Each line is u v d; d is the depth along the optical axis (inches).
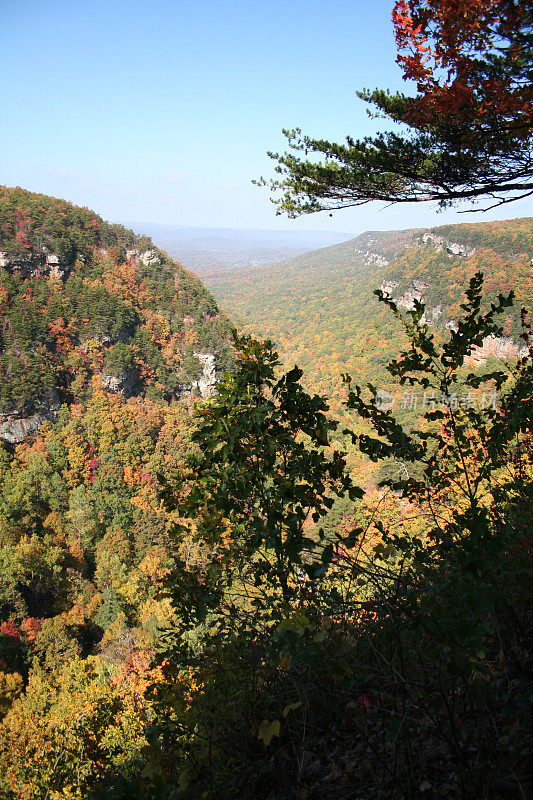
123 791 56.7
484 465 99.3
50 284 4239.7
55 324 3814.0
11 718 581.3
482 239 6127.0
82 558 1998.0
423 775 60.6
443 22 163.8
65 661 1301.7
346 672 75.4
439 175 229.9
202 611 96.2
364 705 69.1
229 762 77.2
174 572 102.2
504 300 101.9
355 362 5447.8
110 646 1346.0
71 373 3863.2
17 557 1619.1
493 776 55.2
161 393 4330.7
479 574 65.0
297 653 78.7
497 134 208.2
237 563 99.0
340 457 103.3
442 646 65.2
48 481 2554.1
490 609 70.0
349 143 234.1
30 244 4281.5
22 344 3631.9
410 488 106.4
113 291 4579.2
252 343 106.1
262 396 104.3
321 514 99.4
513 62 178.5
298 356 6860.2
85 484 2728.8
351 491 101.3
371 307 7549.2
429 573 90.7
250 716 82.4
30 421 3336.6
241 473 94.5
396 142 225.5
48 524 2161.7
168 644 102.2
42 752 407.2
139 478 2790.4
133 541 2146.9
